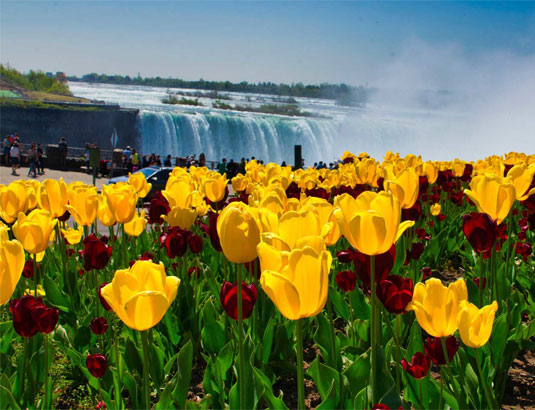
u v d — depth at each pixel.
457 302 2.23
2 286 2.31
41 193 4.23
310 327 4.33
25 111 56.88
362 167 6.27
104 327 3.27
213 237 3.38
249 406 2.77
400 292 2.32
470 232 2.89
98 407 2.96
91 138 57.44
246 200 4.98
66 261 4.53
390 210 2.22
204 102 145.38
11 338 3.76
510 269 4.54
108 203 3.91
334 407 2.61
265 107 127.44
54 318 2.79
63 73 156.25
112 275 4.80
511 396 3.45
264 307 3.90
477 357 2.42
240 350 2.39
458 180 7.92
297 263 1.92
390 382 2.56
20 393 2.93
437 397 2.80
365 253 2.28
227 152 56.34
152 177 22.06
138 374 3.43
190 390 3.67
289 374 3.83
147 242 6.00
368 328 3.62
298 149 25.89
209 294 4.45
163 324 4.02
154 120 55.94
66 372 3.75
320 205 2.88
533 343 3.25
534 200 4.61
